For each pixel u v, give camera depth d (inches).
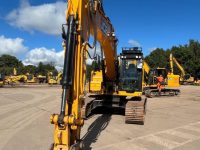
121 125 477.4
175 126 479.5
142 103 497.4
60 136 241.0
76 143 259.0
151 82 1141.1
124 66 588.4
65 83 248.7
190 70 2942.9
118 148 337.1
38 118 531.8
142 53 585.6
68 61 253.8
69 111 264.8
